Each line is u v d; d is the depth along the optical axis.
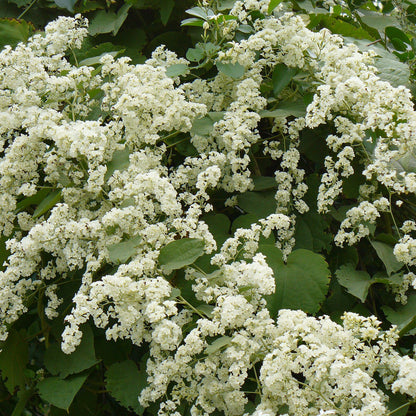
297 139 2.33
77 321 1.71
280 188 2.17
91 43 2.74
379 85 1.96
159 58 2.46
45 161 2.15
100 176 1.94
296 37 2.19
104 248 1.92
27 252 1.97
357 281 2.04
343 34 2.66
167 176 2.15
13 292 2.13
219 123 2.14
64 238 1.91
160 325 1.63
